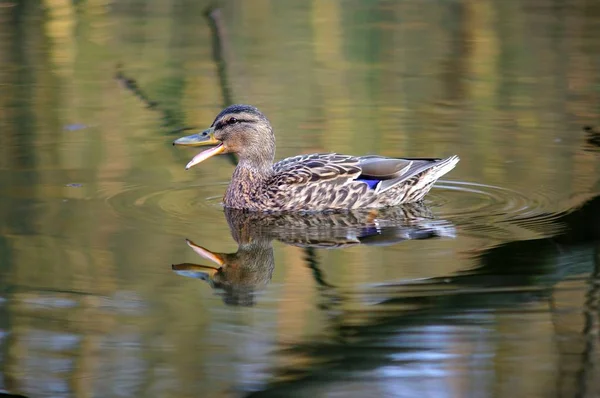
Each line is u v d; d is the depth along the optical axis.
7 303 10.40
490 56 22.83
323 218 13.74
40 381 8.83
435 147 16.55
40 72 21.83
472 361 9.09
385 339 9.56
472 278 10.93
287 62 22.42
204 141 14.71
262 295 10.63
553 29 25.03
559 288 10.65
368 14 26.78
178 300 10.54
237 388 8.66
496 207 13.71
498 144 16.67
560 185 14.52
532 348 9.32
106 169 15.48
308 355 9.23
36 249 11.97
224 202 14.22
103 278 11.08
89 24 26.00
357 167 14.46
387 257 11.79
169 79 21.16
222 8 27.20
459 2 28.06
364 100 19.56
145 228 12.91
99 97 19.89
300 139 17.12
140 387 8.70
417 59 22.62
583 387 8.60
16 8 27.50
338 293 10.61
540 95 19.72
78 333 9.72
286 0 27.53
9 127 17.72
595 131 17.25
